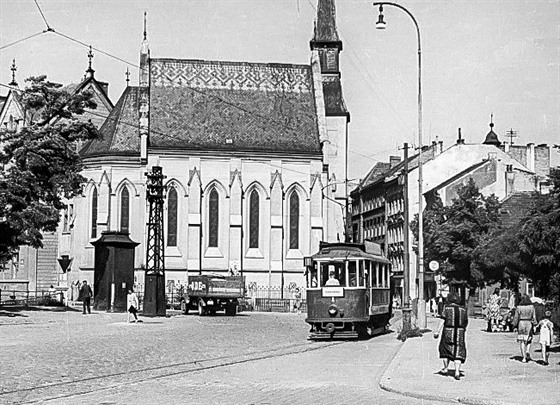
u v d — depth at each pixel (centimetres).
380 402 1647
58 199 6166
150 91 9694
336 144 10088
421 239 4434
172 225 9000
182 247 8956
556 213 2955
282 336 3988
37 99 6172
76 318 5372
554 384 1934
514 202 7469
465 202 6662
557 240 2945
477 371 2244
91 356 2653
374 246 4391
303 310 8212
